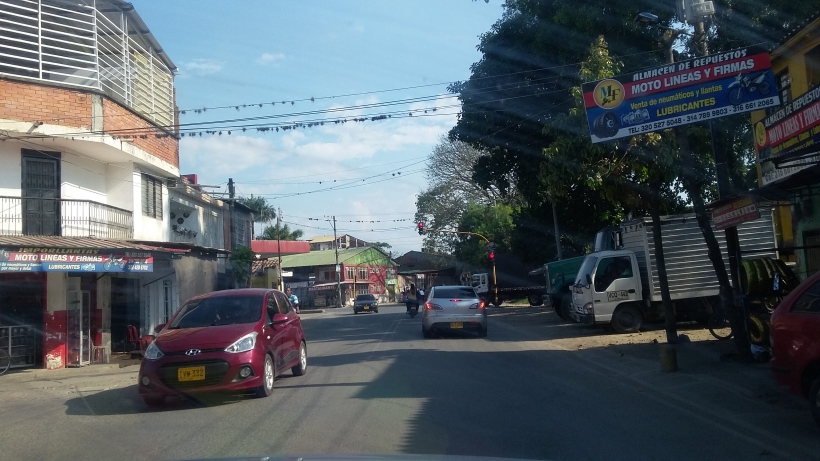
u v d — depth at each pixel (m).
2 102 17.56
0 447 7.93
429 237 59.22
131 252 16.78
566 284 24.42
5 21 17.88
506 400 9.66
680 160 13.76
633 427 7.90
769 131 11.75
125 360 18.98
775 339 7.86
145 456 7.13
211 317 11.06
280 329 11.62
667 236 18.55
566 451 6.86
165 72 24.34
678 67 11.34
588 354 14.95
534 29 20.75
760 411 8.55
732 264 12.45
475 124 23.38
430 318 19.75
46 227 18.42
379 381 11.70
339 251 78.75
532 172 24.45
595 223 31.41
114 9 20.23
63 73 18.92
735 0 16.89
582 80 13.78
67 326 18.09
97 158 20.42
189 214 28.52
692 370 11.65
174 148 24.55
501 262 48.41
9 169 18.02
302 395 10.52
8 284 17.59
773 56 15.10
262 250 48.38
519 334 20.58
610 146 13.79
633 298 18.69
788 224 19.33
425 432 7.73
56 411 10.53
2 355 16.56
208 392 10.70
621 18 17.80
